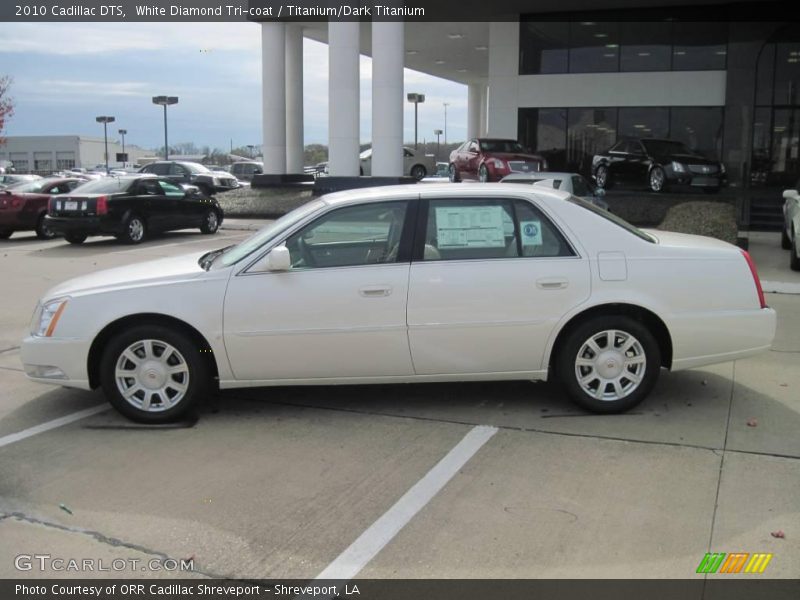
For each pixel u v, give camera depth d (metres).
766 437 4.82
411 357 5.09
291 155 28.66
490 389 5.88
